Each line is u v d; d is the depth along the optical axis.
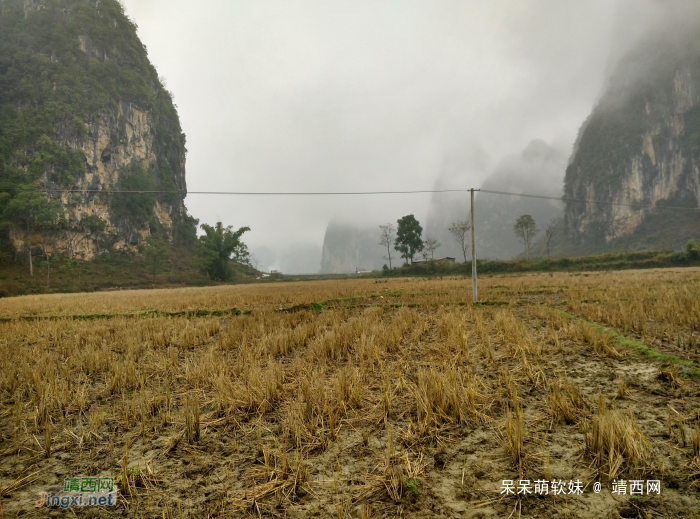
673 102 121.50
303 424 4.10
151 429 4.48
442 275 58.28
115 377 5.95
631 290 16.00
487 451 3.57
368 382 5.52
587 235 133.88
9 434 4.51
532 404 4.54
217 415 4.77
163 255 83.44
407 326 9.75
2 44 91.69
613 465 3.04
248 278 95.62
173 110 126.69
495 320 9.77
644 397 4.52
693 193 109.25
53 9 99.25
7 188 64.00
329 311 12.99
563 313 10.75
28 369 6.50
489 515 2.72
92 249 82.00
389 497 3.00
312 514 2.85
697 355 5.89
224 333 9.80
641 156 124.12
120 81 99.50
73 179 80.00
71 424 4.73
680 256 50.09
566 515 2.65
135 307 18.44
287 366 6.72
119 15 109.44
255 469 3.51
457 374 5.36
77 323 12.79
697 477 2.94
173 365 7.03
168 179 112.81
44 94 85.31
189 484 3.38
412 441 3.78
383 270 72.69
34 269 67.94
